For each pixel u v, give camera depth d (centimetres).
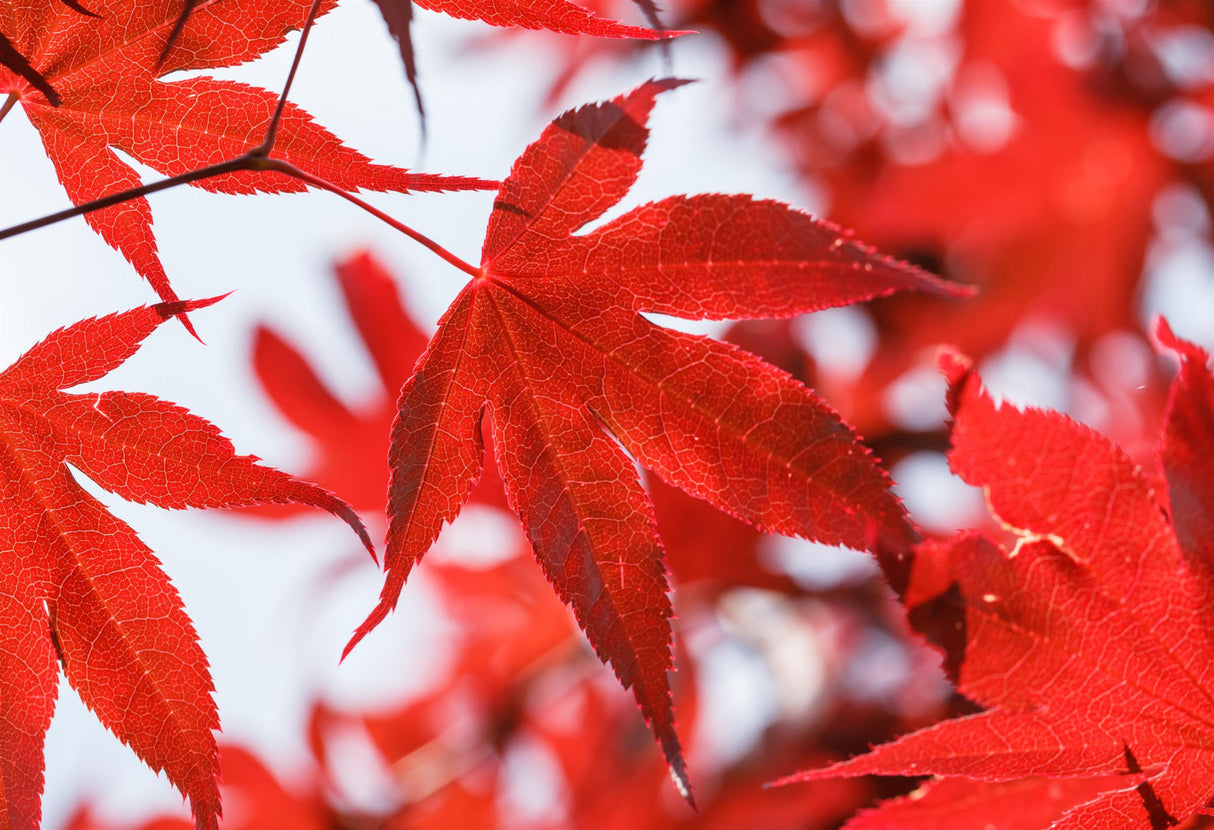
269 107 48
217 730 49
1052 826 48
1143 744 48
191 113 48
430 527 48
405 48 47
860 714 65
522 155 48
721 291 48
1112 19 68
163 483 48
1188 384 48
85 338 48
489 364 48
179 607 49
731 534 66
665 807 67
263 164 47
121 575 49
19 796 49
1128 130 69
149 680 49
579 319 48
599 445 49
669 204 48
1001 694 48
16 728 49
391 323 66
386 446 67
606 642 48
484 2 48
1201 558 48
